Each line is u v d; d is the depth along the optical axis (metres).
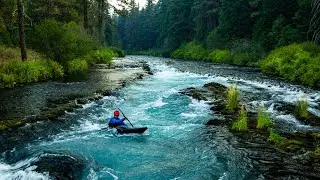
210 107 15.71
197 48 64.19
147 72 30.02
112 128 12.13
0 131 10.81
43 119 12.41
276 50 33.88
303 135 11.29
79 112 14.07
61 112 13.52
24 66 20.66
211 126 12.70
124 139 11.19
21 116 12.59
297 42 35.44
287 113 14.54
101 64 35.75
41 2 35.25
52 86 19.53
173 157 9.69
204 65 41.59
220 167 8.91
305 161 9.16
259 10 47.97
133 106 15.98
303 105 13.95
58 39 25.53
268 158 9.42
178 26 78.44
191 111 15.11
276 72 28.94
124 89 20.31
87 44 31.33
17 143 10.17
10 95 16.42
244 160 9.31
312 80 22.53
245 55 43.69
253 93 19.48
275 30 40.00
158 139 11.27
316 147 10.04
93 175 8.35
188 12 78.12
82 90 18.59
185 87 21.73
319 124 12.79
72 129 11.90
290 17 42.00
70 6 39.06
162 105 16.28
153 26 107.50
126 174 8.55
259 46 42.47
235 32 52.97
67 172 8.08
